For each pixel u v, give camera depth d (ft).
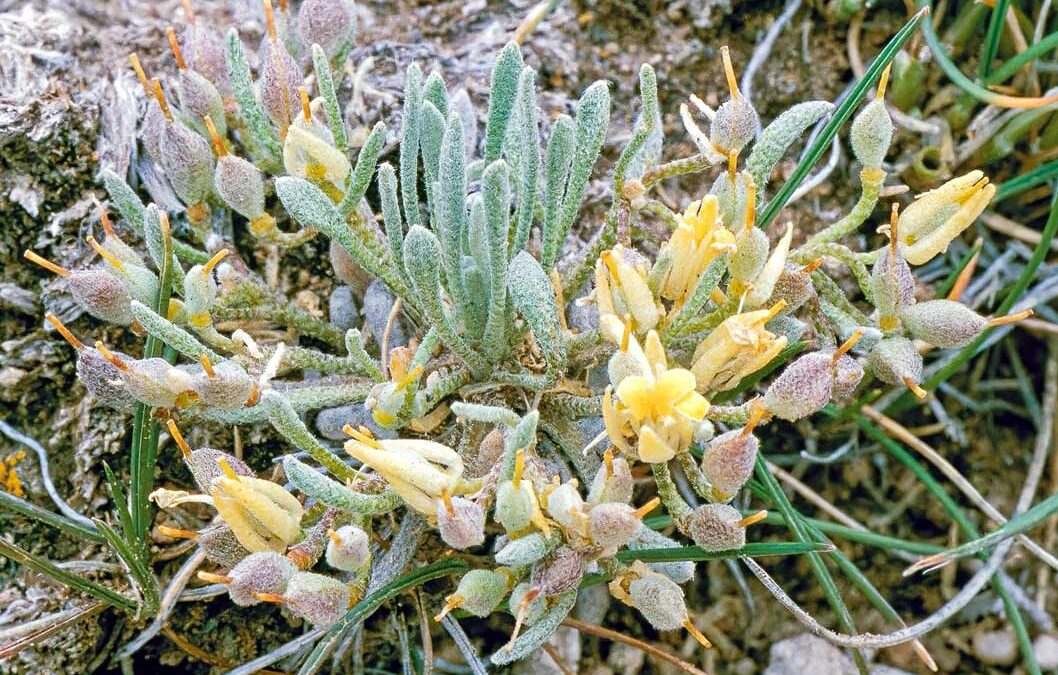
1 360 0.40
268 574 0.32
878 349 0.36
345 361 0.38
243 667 0.39
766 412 0.33
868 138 0.36
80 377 0.35
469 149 0.41
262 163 0.39
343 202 0.36
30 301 0.41
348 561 0.32
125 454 0.40
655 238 0.39
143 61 0.44
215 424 0.40
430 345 0.36
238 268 0.39
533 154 0.36
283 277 0.43
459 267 0.36
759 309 0.36
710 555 0.34
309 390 0.38
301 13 0.40
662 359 0.32
